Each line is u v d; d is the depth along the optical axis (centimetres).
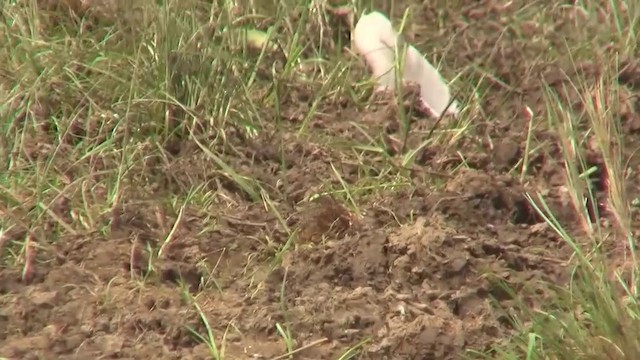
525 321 785
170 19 1053
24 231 866
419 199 902
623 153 979
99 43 1078
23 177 928
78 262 845
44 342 762
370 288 811
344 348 763
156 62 1018
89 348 758
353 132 1016
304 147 979
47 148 960
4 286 820
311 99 1059
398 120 1023
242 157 962
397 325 777
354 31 1120
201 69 1011
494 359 751
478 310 795
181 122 977
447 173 953
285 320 784
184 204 895
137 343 765
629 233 824
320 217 880
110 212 887
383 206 903
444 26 1204
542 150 977
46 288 815
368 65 1093
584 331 745
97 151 945
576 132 984
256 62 1097
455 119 1025
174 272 830
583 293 789
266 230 880
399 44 1105
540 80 1086
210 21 1102
